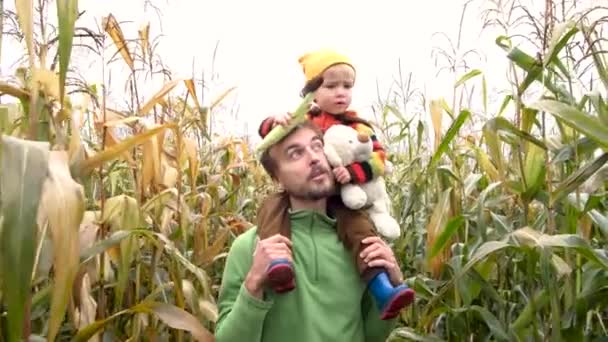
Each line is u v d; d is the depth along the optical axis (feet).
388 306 6.55
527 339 9.16
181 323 7.17
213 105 12.37
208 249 10.84
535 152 8.79
